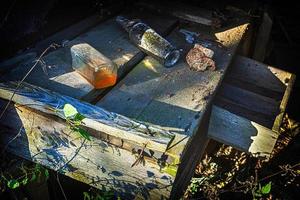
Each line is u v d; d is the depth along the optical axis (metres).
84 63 0.85
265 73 1.21
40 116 0.74
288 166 1.34
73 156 0.78
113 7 1.30
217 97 1.20
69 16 1.23
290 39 2.04
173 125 0.78
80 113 0.70
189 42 1.15
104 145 0.71
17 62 0.93
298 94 1.78
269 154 1.01
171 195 0.77
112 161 0.74
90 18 1.25
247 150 1.05
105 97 0.86
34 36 1.08
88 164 0.78
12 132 0.82
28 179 0.92
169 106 0.84
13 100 0.74
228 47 1.14
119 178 0.76
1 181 0.87
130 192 0.78
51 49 1.02
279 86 1.20
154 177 0.71
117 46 1.06
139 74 0.96
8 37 0.99
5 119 0.80
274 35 2.11
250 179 1.15
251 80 1.24
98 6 1.35
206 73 0.98
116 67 0.87
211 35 1.21
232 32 1.24
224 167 1.32
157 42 1.00
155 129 0.67
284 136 1.53
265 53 1.80
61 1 1.19
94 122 0.68
